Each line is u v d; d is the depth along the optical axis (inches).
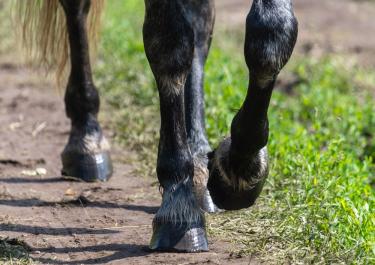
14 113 586.6
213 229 354.3
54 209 390.0
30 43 444.8
